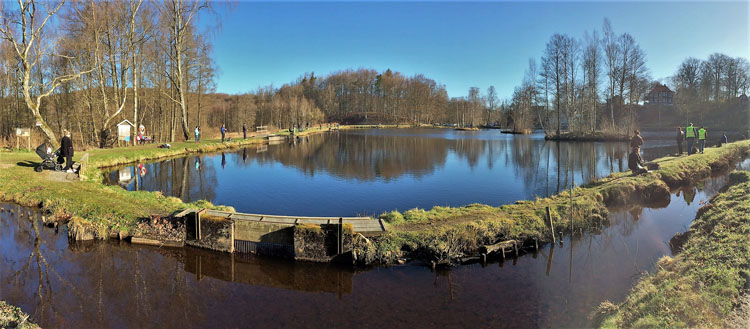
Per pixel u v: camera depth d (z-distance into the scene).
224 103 78.94
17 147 22.56
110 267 8.30
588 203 11.56
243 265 8.51
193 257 8.93
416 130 83.38
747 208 8.90
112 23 26.05
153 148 26.83
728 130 46.56
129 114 37.25
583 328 5.75
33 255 8.82
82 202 11.52
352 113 123.81
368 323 6.11
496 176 19.98
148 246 9.53
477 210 10.87
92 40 24.92
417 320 6.17
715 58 67.38
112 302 6.80
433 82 124.31
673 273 6.62
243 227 9.12
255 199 14.45
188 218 9.51
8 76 29.53
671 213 12.41
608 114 51.66
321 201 14.19
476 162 25.72
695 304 5.01
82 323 6.07
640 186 13.89
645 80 45.69
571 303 6.63
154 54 31.44
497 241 9.13
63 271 8.02
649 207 13.18
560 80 49.38
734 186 12.66
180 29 30.97
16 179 14.25
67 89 31.38
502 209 11.04
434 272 8.04
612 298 6.75
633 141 16.30
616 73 42.94
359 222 9.43
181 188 16.42
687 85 72.56
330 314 6.42
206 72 41.81
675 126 59.75
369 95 126.88
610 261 8.55
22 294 6.96
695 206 13.16
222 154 29.61
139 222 9.95
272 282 7.71
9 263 8.33
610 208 12.90
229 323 6.14
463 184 17.69
